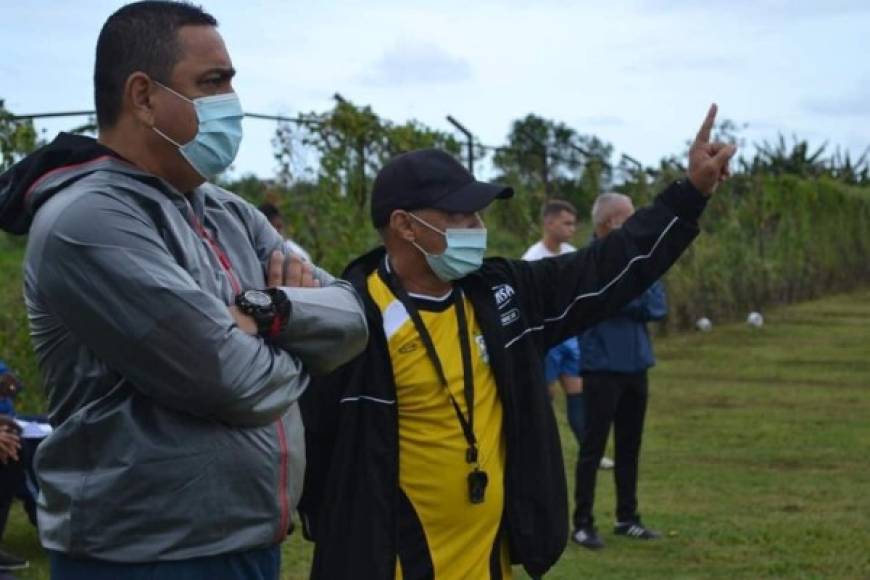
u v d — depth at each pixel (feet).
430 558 12.68
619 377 27.04
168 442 9.45
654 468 35.81
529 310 13.30
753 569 24.94
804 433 41.88
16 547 26.50
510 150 52.34
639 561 25.61
